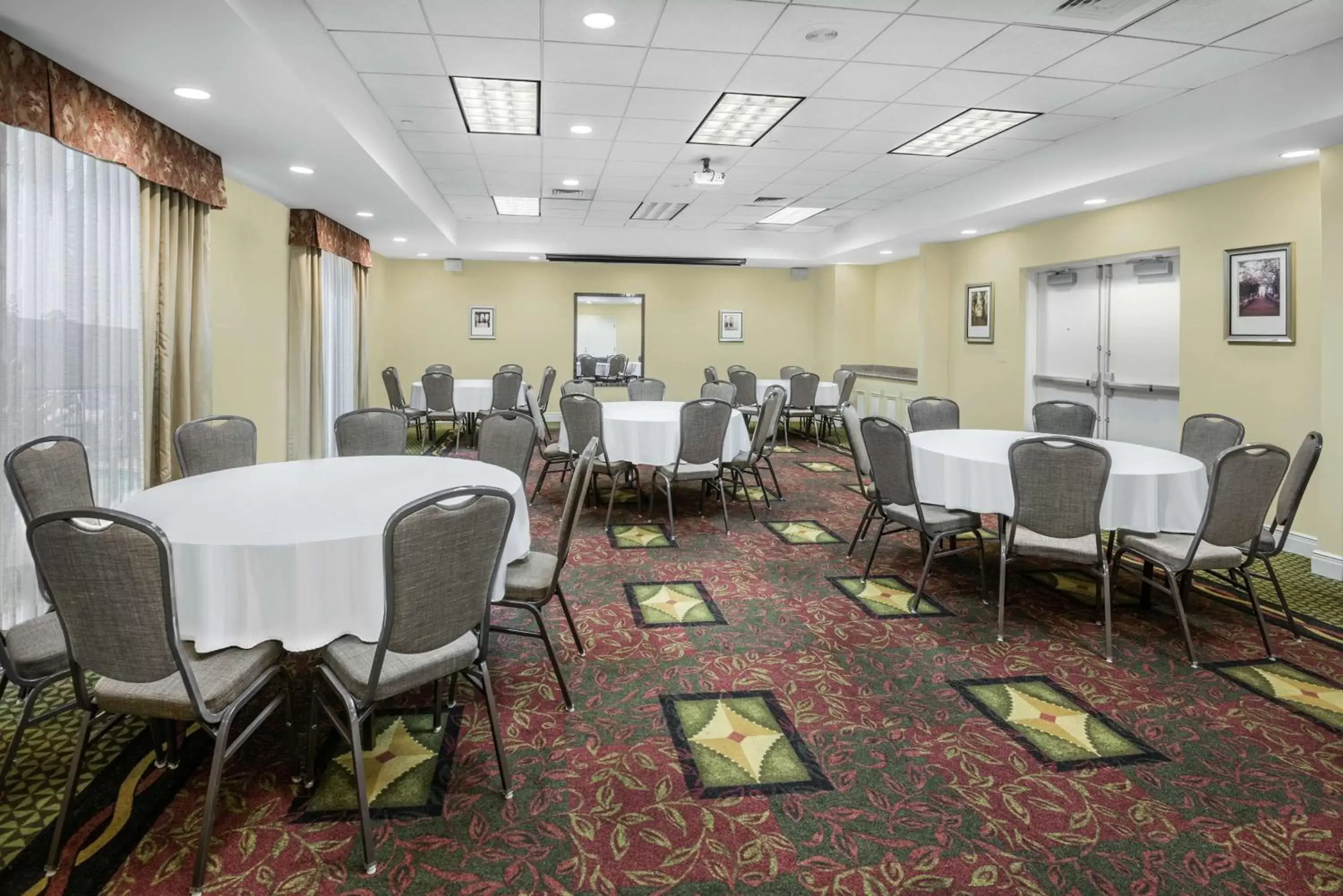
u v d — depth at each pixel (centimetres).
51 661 212
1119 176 531
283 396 707
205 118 414
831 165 674
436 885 184
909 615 372
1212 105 455
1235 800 219
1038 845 200
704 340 1215
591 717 270
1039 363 768
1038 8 357
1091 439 478
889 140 592
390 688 197
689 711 274
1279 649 329
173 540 210
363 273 945
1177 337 608
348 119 441
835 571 443
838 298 1174
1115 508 340
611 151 634
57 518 168
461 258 1120
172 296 450
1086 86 462
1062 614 373
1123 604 386
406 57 423
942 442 428
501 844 200
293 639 210
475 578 204
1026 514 332
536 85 471
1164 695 286
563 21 374
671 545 498
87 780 227
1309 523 472
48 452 262
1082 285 707
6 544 325
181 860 192
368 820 188
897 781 230
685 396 1215
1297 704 279
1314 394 473
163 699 185
